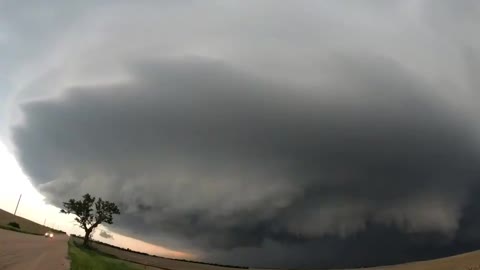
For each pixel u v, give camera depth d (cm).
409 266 13162
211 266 16362
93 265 3150
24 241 5097
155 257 15412
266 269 19825
